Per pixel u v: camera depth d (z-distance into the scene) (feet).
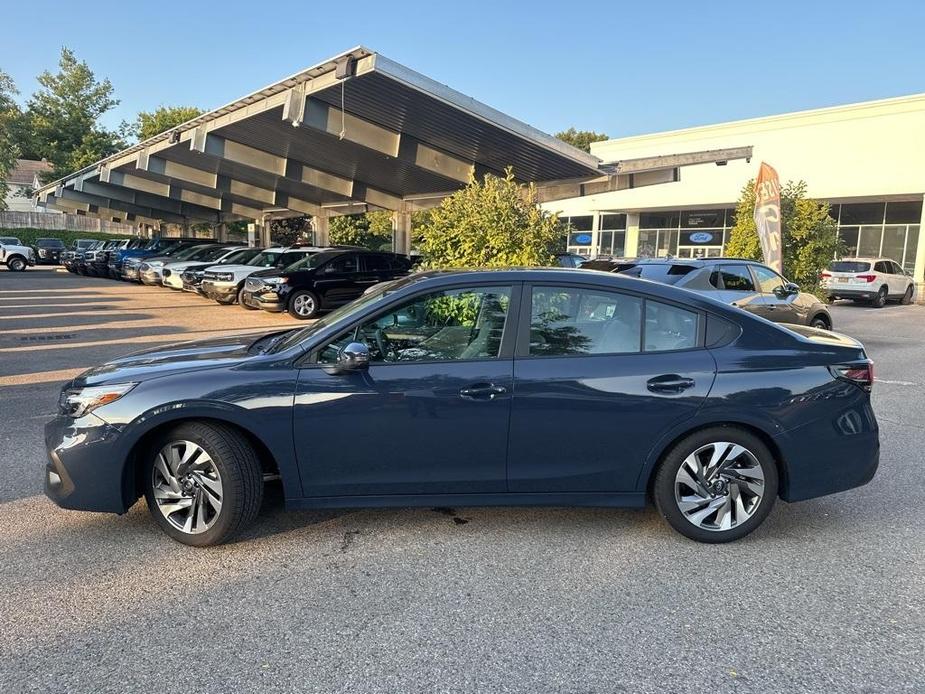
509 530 13.25
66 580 11.12
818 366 12.47
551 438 12.06
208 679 8.61
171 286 67.36
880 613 10.32
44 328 41.96
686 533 12.57
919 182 81.82
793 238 61.77
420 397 11.85
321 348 12.17
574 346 12.33
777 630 9.83
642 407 12.03
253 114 46.16
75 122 152.87
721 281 31.55
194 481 12.14
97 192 100.63
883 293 72.84
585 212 124.98
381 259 51.83
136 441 11.84
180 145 61.21
